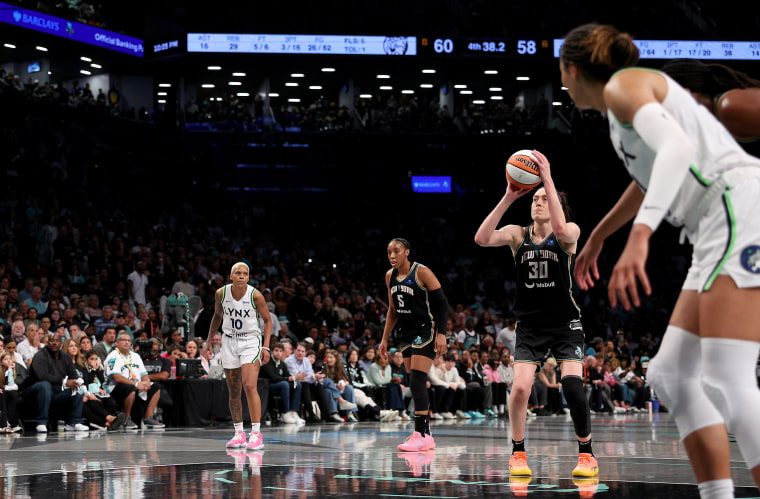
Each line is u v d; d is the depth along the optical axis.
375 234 26.64
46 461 5.65
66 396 10.06
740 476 4.65
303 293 16.36
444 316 7.17
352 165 27.41
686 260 26.73
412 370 7.11
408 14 28.66
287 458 5.87
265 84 28.89
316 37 26.19
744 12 28.25
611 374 17.92
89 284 15.07
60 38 23.16
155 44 25.88
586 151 28.00
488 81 30.06
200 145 26.23
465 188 28.03
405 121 27.92
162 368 11.23
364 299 19.20
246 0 27.56
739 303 2.20
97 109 23.98
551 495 3.75
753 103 2.62
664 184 2.06
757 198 2.24
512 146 28.08
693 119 2.30
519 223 28.14
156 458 5.87
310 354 12.84
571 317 4.77
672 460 5.67
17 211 17.67
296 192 26.83
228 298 6.93
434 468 5.10
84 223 18.50
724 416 2.25
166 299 14.21
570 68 2.51
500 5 28.88
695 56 27.30
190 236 20.56
